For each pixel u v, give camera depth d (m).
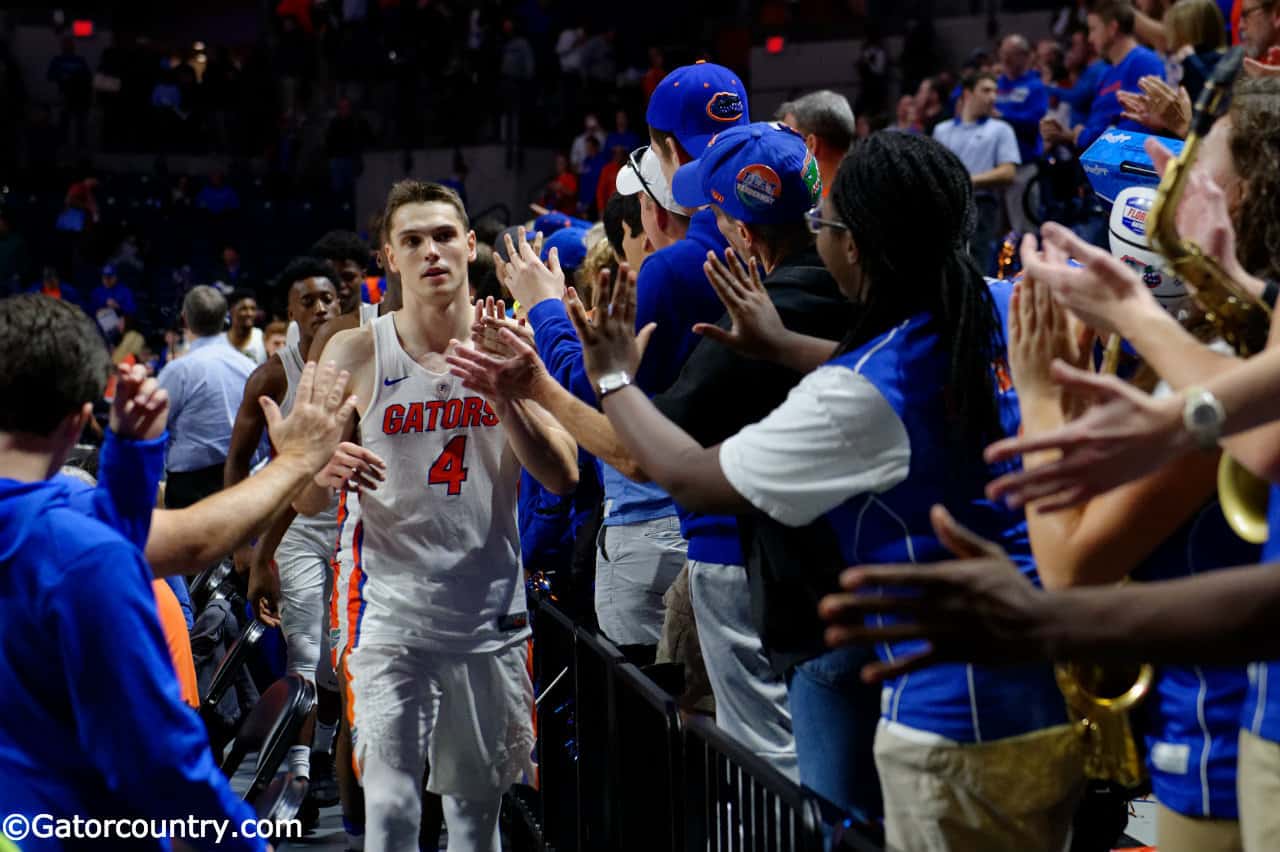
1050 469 1.36
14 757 1.89
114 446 2.06
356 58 19.86
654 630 3.73
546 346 2.95
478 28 19.38
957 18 16.50
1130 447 1.34
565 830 3.97
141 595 1.90
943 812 1.93
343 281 6.86
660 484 2.11
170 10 25.72
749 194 2.61
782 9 18.34
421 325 3.53
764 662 2.94
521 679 3.69
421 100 19.20
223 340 7.10
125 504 2.06
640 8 20.03
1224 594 1.22
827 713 2.27
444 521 3.55
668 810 2.79
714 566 2.93
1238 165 1.75
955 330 1.97
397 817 3.44
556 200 16.05
